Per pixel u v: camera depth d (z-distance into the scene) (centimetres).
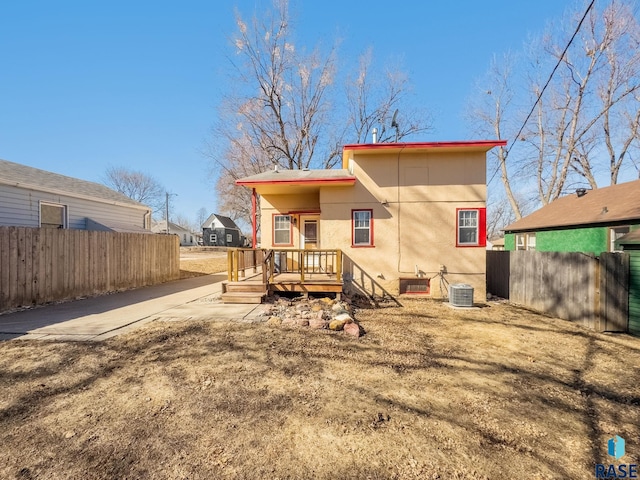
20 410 298
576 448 259
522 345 527
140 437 262
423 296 946
